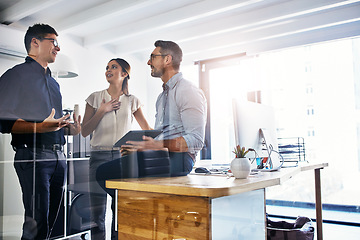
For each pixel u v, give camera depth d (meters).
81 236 1.40
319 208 2.77
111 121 1.56
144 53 1.75
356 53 3.95
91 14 1.49
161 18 2.99
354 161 3.95
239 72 4.47
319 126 4.13
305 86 4.20
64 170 1.35
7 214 1.19
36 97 1.26
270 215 4.21
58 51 1.36
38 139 1.27
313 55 4.16
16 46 1.20
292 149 2.77
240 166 1.48
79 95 1.43
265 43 4.17
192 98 1.83
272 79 4.34
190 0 2.95
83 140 1.43
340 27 3.72
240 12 3.47
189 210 1.17
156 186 1.23
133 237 1.30
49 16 1.32
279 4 3.32
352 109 3.96
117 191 1.38
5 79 1.17
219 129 4.59
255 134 1.97
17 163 1.20
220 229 1.21
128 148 1.58
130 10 1.98
